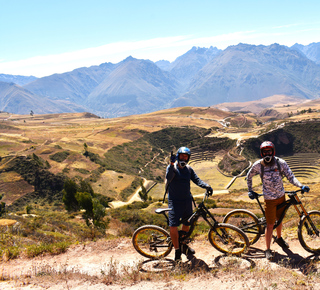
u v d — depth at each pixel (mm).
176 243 5629
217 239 6191
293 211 13219
